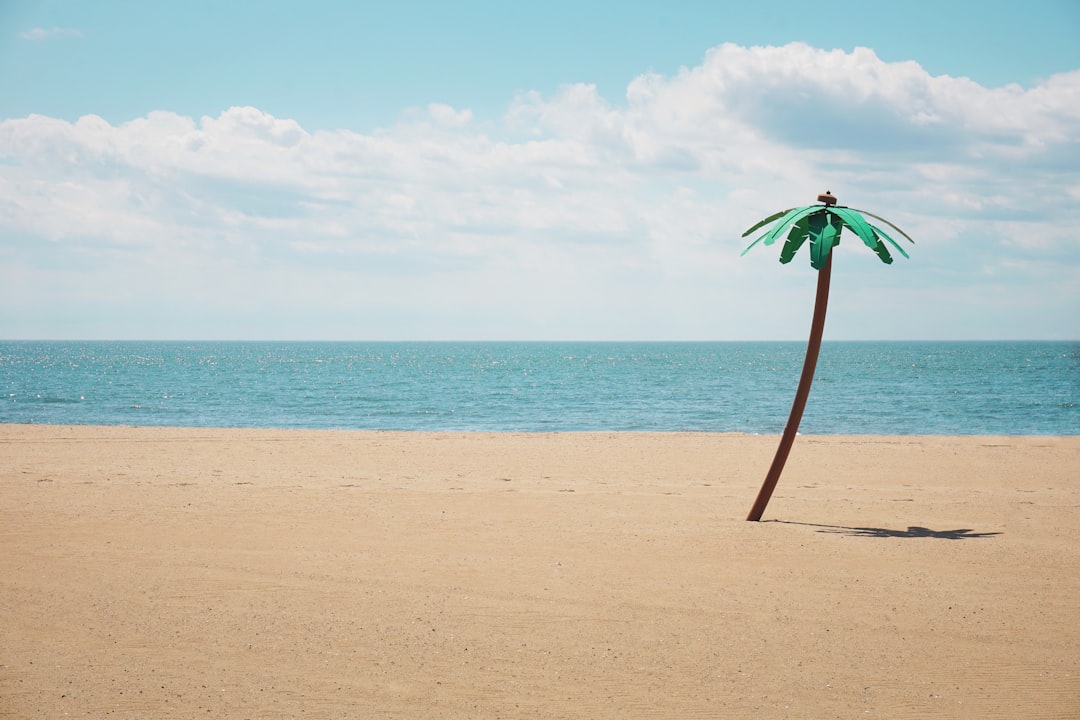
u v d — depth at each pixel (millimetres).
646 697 5219
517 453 17531
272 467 15141
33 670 5539
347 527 9664
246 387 55656
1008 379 65875
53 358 137000
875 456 17312
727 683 5441
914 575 7852
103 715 4891
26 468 14398
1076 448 18781
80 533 9180
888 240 9656
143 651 5883
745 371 89062
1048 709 5105
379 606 6867
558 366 108062
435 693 5250
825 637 6262
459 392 50438
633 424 29734
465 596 7145
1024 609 6906
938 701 5207
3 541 8797
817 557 8477
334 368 98125
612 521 10133
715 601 7066
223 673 5523
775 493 12391
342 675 5508
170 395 46375
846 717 4980
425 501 11367
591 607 6887
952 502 11688
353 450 17922
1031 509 11172
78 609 6719
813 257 9398
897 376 72375
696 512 10766
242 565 8008
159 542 8836
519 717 4934
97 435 20656
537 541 9078
